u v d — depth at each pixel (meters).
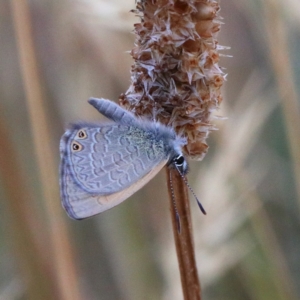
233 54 0.27
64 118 0.26
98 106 0.24
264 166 0.27
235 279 0.27
